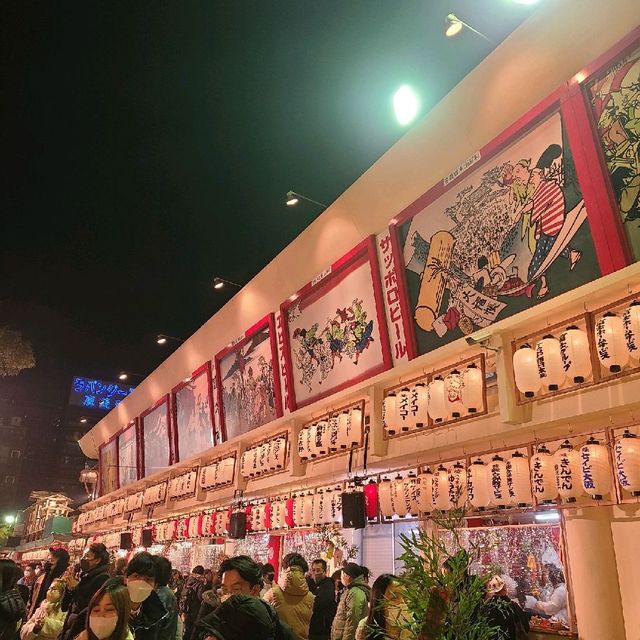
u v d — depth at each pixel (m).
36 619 6.88
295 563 7.24
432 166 9.08
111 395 72.94
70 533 31.97
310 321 12.26
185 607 11.14
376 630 5.07
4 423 67.19
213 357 17.09
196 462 17.52
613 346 6.19
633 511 6.45
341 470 10.84
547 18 7.24
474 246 8.46
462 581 3.88
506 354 7.50
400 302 9.66
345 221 10.87
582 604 6.57
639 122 6.47
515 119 7.91
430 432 8.75
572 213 7.13
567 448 6.82
